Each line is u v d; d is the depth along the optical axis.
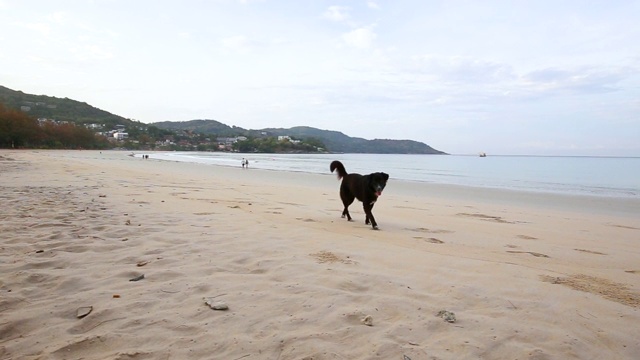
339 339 2.48
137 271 3.67
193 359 2.24
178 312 2.82
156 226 5.68
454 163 63.09
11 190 9.45
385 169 41.50
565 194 17.08
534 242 6.35
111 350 2.31
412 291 3.37
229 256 4.26
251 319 2.73
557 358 2.35
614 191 18.91
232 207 8.37
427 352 2.35
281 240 5.11
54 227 5.32
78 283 3.33
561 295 3.37
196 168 32.19
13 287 3.20
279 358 2.26
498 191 17.98
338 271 3.84
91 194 9.17
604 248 6.14
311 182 19.94
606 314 3.00
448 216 9.29
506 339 2.55
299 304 3.00
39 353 2.26
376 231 6.64
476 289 3.46
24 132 85.31
